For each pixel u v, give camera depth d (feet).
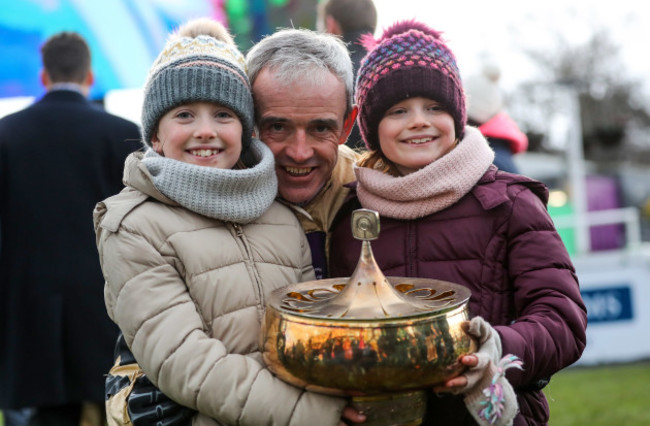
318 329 4.05
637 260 17.97
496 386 4.17
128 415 5.11
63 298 9.78
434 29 5.82
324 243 6.01
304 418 4.35
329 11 8.95
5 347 9.89
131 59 13.55
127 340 4.83
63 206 9.89
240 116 5.38
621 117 49.60
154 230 4.93
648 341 17.94
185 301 4.83
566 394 15.33
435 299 4.48
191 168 4.97
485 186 5.45
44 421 9.94
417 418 4.40
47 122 10.02
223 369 4.53
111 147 10.15
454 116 5.71
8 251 9.91
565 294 5.03
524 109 49.78
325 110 5.47
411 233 5.51
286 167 5.65
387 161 5.96
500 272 5.31
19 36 12.91
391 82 5.55
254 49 5.76
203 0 14.56
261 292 5.08
